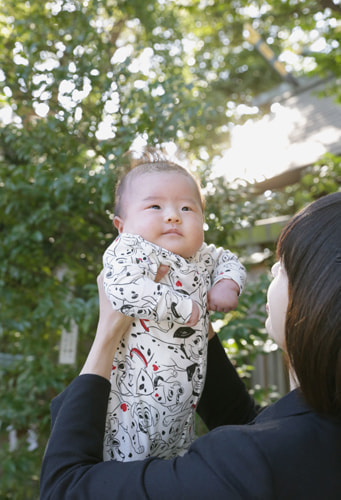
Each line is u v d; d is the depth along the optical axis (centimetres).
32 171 271
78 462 93
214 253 133
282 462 81
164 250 118
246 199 302
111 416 113
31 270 297
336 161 449
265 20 743
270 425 86
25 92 267
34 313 275
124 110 256
